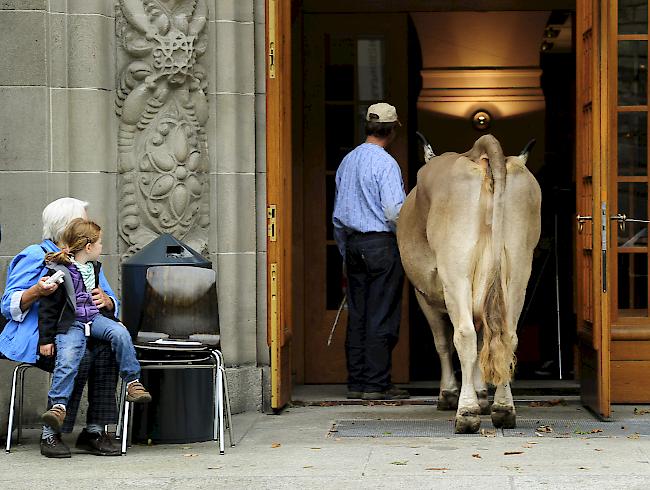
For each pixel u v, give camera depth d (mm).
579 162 13414
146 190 12727
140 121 12766
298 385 15516
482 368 11102
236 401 13039
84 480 9805
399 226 12789
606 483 9438
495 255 11055
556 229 16438
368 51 15648
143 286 11320
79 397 11055
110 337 10789
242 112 13133
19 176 12336
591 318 12938
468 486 9383
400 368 15625
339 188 14164
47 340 10727
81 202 11344
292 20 15406
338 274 15648
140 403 11312
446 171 11422
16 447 11328
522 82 16875
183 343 10992
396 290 14039
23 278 10938
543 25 16812
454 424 12125
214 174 13070
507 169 11344
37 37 12344
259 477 9820
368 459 10508
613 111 13461
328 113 15641
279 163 13086
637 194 13438
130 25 12719
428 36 16906
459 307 11258
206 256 13008
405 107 15711
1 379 12016
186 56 12812
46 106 12359
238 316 13133
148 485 9594
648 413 12812
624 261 13453
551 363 16328
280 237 13109
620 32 13484
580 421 12375
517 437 11461
